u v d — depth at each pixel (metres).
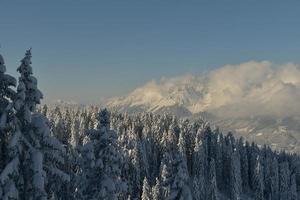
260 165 157.75
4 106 19.77
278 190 167.00
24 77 19.62
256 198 156.12
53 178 20.84
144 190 84.00
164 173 42.53
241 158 166.62
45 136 19.95
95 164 25.62
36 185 19.16
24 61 19.59
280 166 170.12
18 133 19.16
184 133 158.00
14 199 18.78
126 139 119.81
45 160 20.38
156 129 158.75
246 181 165.25
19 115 19.80
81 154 26.25
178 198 41.59
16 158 19.03
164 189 42.19
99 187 25.64
